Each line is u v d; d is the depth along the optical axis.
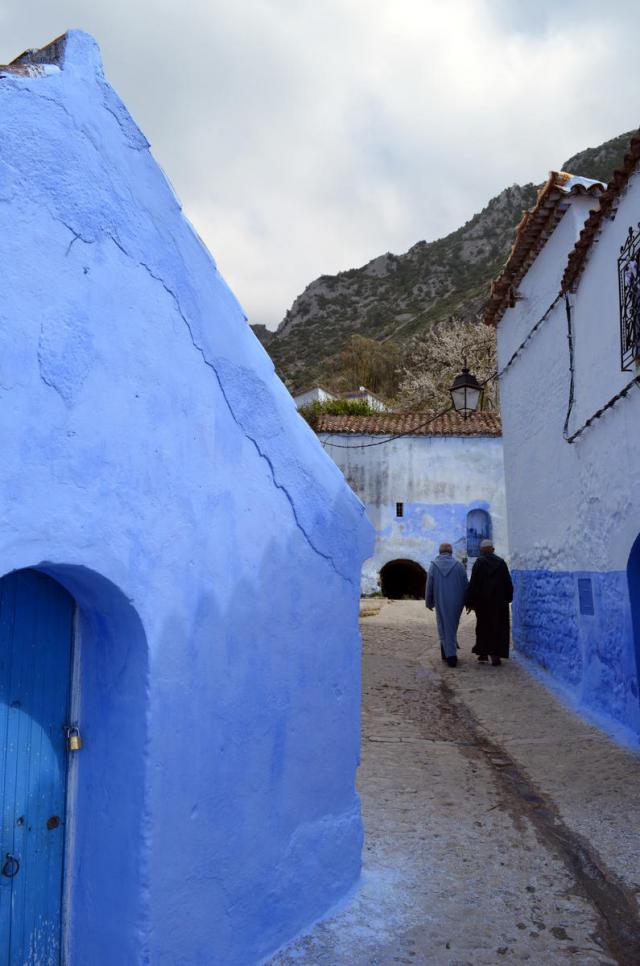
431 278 111.00
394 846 4.39
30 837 2.72
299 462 3.62
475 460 21.06
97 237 2.64
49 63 2.70
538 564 9.99
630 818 4.86
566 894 3.87
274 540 3.45
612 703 7.16
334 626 3.83
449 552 10.48
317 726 3.67
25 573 2.73
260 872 3.25
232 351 3.26
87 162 2.62
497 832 4.62
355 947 3.35
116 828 2.74
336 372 58.47
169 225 2.97
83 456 2.54
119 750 2.77
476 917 3.62
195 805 2.91
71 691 2.91
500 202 117.62
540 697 8.30
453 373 34.38
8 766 2.65
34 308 2.40
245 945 3.14
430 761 5.98
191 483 3.00
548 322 9.37
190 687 2.92
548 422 9.39
